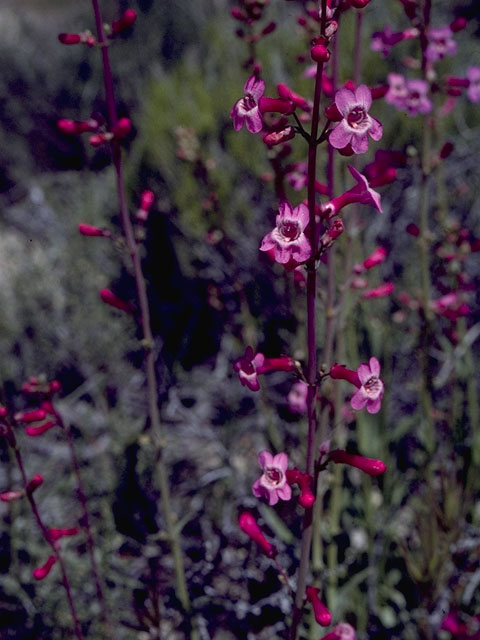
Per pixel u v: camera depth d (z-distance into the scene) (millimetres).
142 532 529
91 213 802
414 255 667
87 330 694
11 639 474
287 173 437
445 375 547
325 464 303
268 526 506
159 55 1136
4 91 1108
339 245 510
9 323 696
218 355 701
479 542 450
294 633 323
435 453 527
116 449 551
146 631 434
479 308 651
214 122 749
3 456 585
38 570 364
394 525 463
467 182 730
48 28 1304
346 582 457
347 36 806
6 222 904
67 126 380
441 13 962
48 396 383
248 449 609
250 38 442
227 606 479
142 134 812
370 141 724
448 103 514
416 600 469
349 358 519
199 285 725
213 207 553
